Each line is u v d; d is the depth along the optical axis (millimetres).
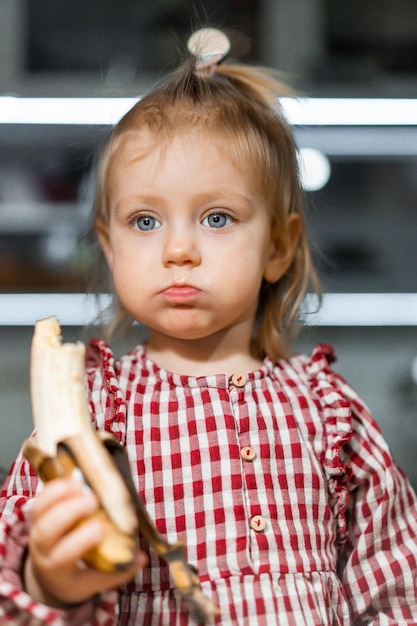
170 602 652
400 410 1516
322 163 1458
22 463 702
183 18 1393
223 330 767
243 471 698
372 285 1538
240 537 673
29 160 1466
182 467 692
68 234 1479
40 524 483
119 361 770
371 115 1405
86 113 1386
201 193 703
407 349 1554
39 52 1374
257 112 791
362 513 769
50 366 528
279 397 755
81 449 505
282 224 812
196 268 700
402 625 734
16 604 516
